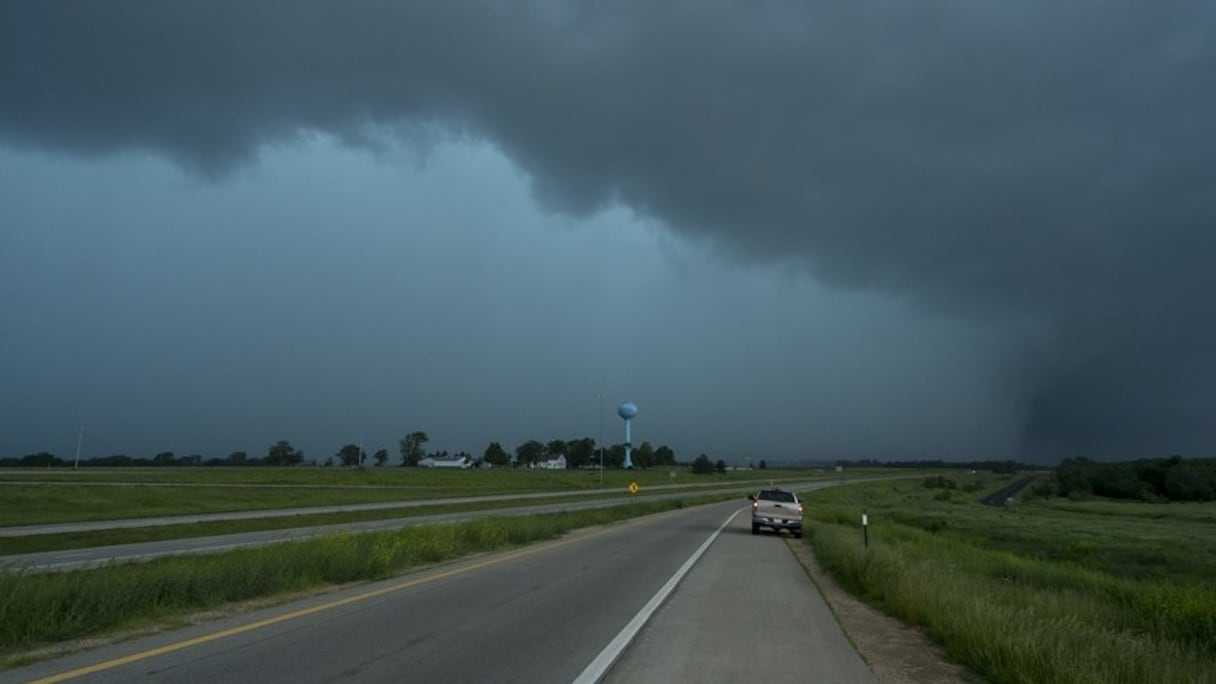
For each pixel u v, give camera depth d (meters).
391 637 9.80
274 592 13.30
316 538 18.81
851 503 78.31
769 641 10.36
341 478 91.62
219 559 15.39
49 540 26.84
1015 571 22.41
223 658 8.39
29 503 41.31
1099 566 33.91
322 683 7.50
